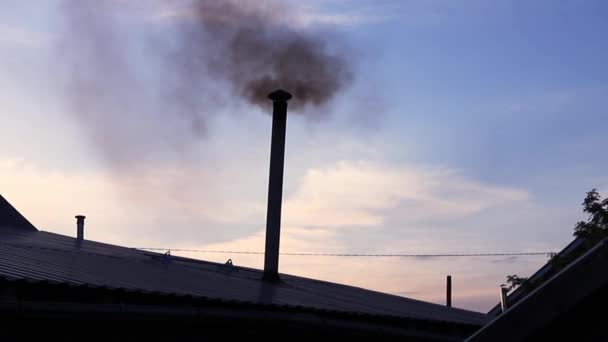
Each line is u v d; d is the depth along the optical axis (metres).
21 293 6.21
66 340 6.82
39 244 12.33
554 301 3.09
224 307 7.90
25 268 7.18
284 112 13.78
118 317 6.86
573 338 3.26
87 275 7.64
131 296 7.01
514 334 3.08
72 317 6.48
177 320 7.48
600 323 3.23
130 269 9.36
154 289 7.51
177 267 11.23
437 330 11.01
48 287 6.36
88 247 13.68
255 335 8.69
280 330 8.90
